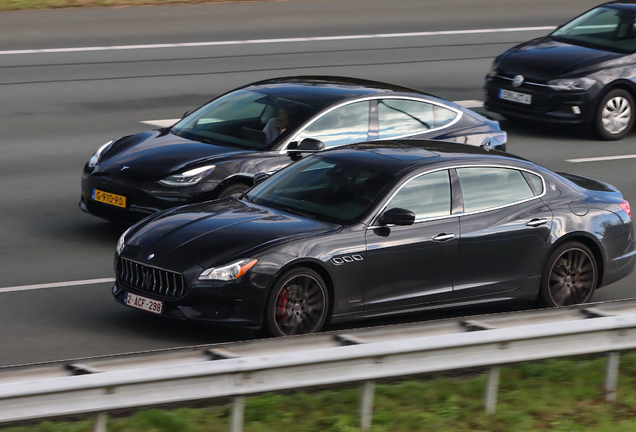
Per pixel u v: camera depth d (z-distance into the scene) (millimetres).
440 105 40125
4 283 30641
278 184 29266
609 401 22219
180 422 19422
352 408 21016
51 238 35969
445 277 27922
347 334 20906
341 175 28578
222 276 24797
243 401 19578
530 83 54969
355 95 38156
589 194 30984
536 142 54750
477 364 20750
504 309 30656
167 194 34125
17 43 70938
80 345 25406
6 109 55375
